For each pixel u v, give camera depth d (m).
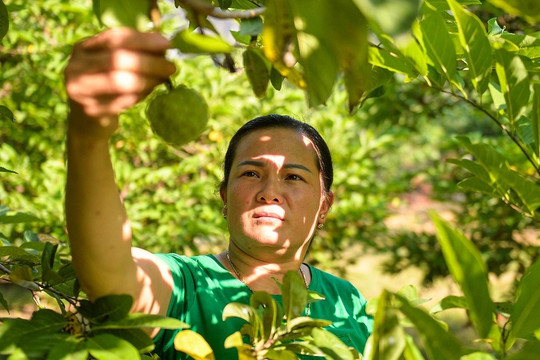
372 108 6.62
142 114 4.92
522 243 5.84
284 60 1.11
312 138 1.96
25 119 5.14
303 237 1.88
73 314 1.26
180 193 4.93
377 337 1.14
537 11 0.94
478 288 1.14
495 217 5.85
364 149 5.45
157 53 1.03
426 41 1.45
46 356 1.13
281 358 1.28
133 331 1.22
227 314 1.33
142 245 4.57
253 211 1.82
